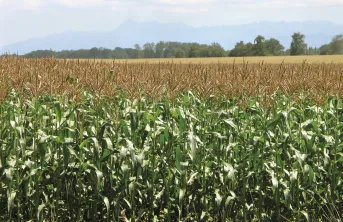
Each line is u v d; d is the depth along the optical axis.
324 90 11.38
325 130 9.47
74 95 9.02
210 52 160.50
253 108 9.94
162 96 10.97
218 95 11.20
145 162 8.26
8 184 7.62
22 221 8.20
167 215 8.42
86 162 7.99
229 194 8.69
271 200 8.88
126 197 8.47
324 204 8.97
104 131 8.40
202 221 8.48
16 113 8.98
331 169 8.97
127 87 10.32
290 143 8.73
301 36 158.50
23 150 7.95
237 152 9.01
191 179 8.40
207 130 9.60
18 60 19.91
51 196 8.68
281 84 11.73
